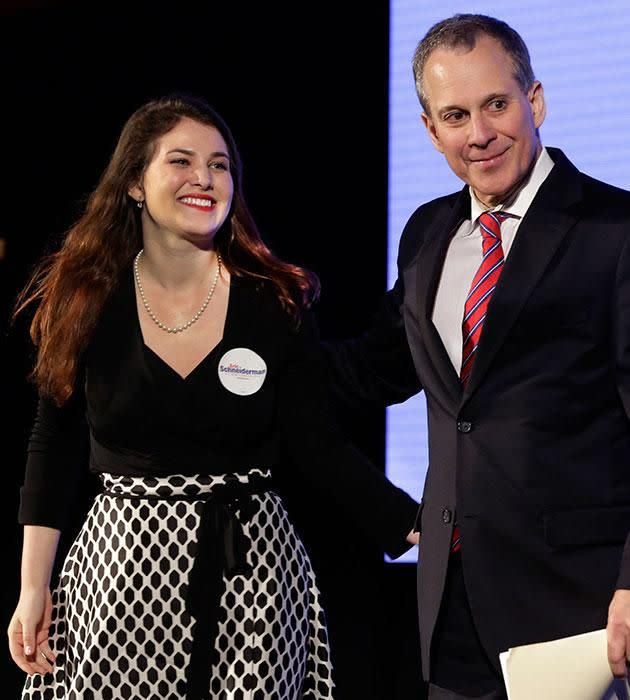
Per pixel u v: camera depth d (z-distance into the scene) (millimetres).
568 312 7043
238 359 7691
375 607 15672
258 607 7457
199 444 7566
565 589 6977
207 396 7570
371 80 15859
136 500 7535
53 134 17516
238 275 7906
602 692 6668
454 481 7266
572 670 6652
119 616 7410
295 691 7668
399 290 8383
